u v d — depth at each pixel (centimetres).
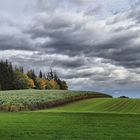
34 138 2934
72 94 9219
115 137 2998
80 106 7606
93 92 10606
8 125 3862
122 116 5084
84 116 5081
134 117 4925
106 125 3906
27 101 7625
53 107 7650
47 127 3681
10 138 2934
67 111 6531
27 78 17575
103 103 7950
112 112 6253
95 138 2938
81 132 3291
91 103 8050
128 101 8206
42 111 6606
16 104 7156
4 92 10219
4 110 6856
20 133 3219
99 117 4925
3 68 16625
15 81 16938
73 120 4475
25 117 4919
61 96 8662
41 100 7831
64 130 3438
